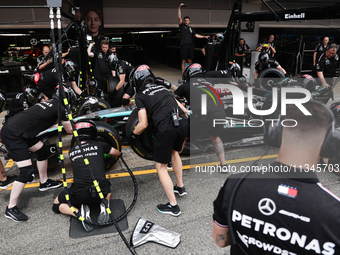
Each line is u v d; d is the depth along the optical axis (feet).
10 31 25.38
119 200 9.51
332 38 21.54
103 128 10.57
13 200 8.64
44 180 10.33
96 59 17.54
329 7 6.77
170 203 8.65
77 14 15.17
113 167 12.16
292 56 24.93
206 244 7.39
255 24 27.61
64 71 14.82
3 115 20.16
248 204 2.60
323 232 2.27
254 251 2.76
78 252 7.22
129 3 28.35
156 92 8.15
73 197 8.20
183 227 8.09
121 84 16.05
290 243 2.45
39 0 25.20
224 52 18.39
